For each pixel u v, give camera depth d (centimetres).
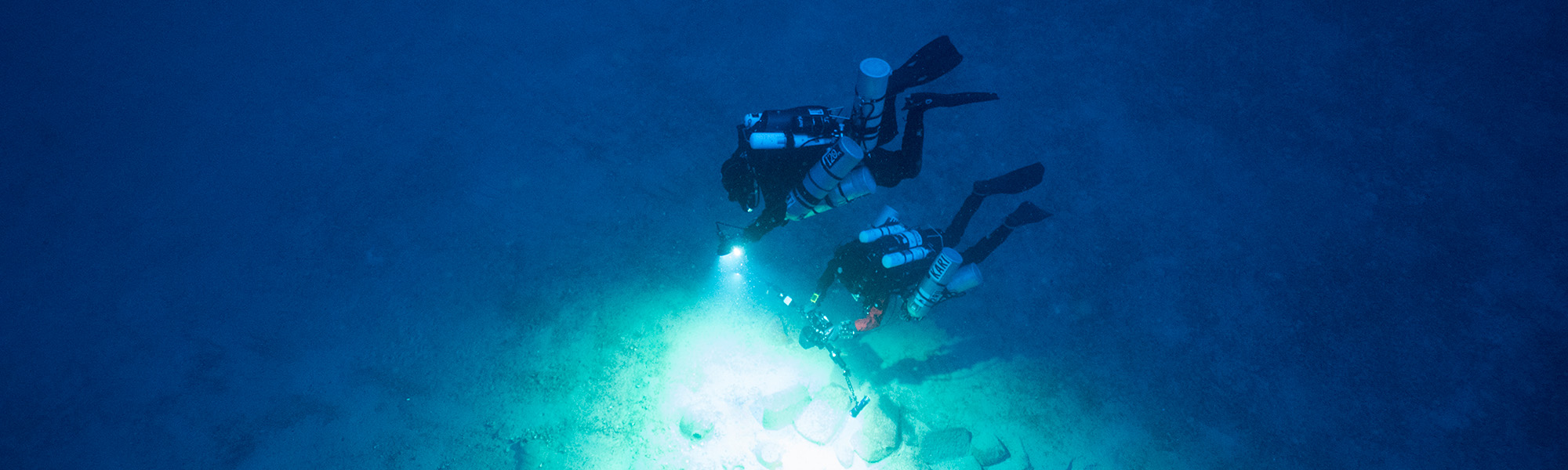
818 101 624
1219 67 621
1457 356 476
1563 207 530
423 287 525
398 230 552
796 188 450
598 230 548
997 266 522
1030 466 454
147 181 589
